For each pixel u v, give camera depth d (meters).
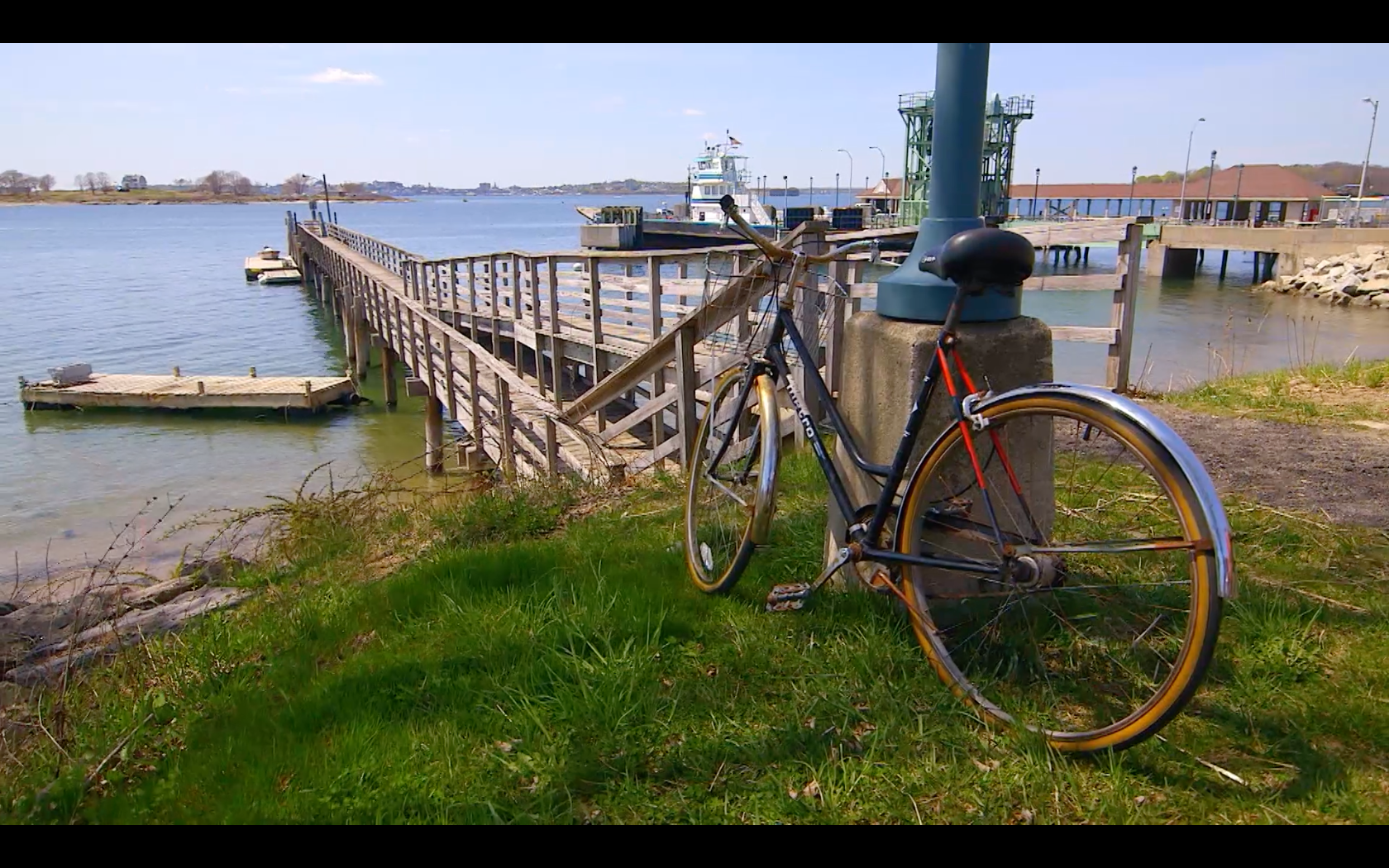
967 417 2.22
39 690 3.64
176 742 2.75
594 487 5.26
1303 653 2.39
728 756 2.16
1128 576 2.76
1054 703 2.25
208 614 4.41
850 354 2.91
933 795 1.97
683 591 3.12
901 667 2.44
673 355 6.27
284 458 16.91
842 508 2.71
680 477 5.22
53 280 59.03
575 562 3.54
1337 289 32.19
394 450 17.42
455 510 5.07
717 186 49.16
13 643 4.84
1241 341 21.89
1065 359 18.19
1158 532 3.12
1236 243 41.00
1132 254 6.19
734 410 3.24
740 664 2.55
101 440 18.53
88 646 4.48
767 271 3.10
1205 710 2.18
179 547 10.99
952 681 2.31
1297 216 56.34
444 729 2.35
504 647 2.76
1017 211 78.56
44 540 12.05
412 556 4.53
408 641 3.04
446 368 14.00
